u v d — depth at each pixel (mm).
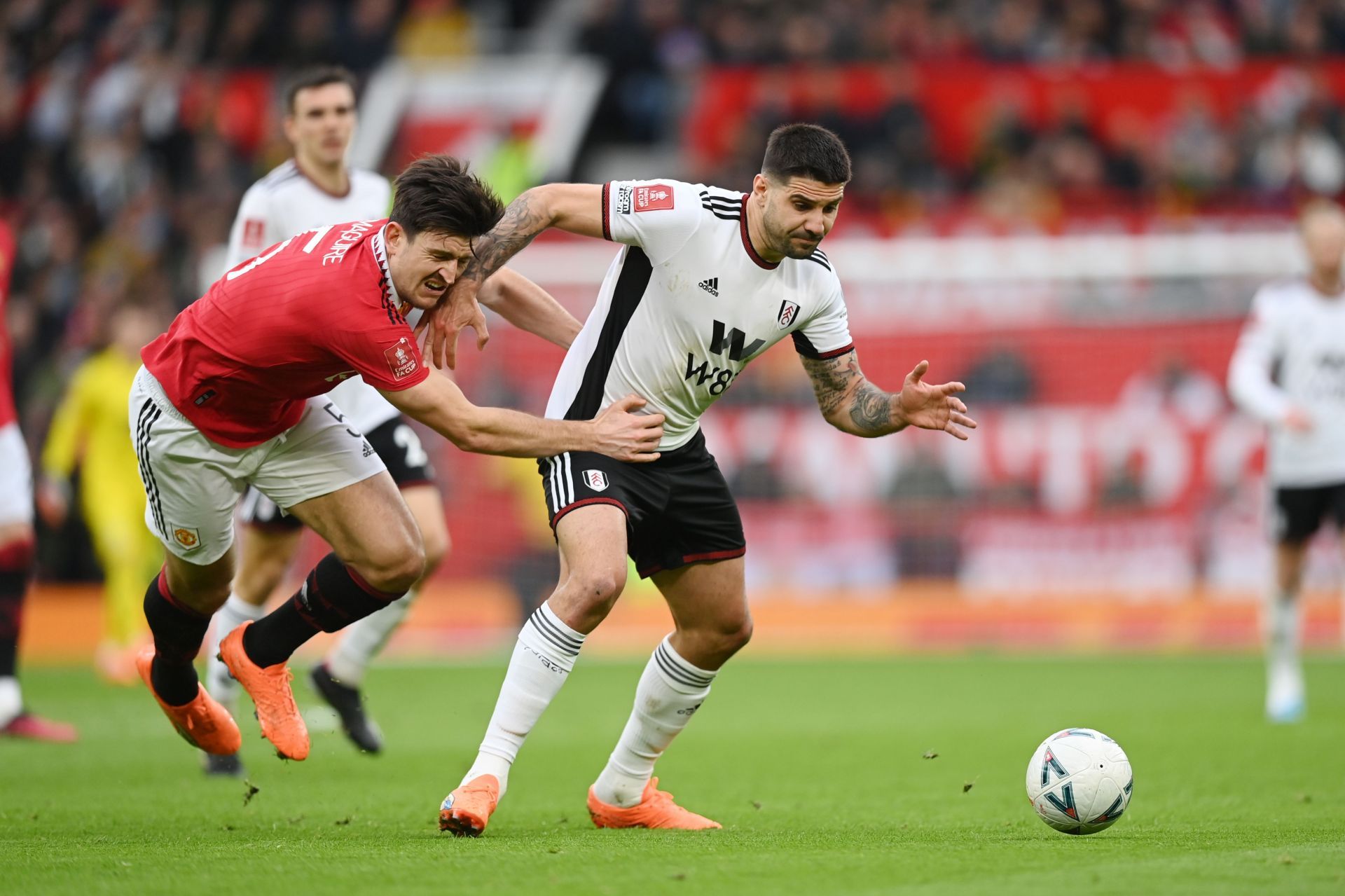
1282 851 14516
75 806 19641
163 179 67812
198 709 18391
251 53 71500
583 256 57188
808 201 16016
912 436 54062
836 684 41781
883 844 15352
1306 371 32469
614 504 16594
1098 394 54781
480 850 14883
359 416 24312
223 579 17766
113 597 40500
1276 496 32375
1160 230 58281
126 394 40094
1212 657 49562
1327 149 63188
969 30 69000
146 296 59500
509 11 79438
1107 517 53750
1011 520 54062
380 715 34188
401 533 17266
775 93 65750
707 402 17484
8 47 72312
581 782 23094
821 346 17781
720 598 17438
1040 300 55906
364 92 71312
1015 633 53531
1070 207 61969
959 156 65812
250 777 23234
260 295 15766
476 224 15523
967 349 56125
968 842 15500
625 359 17156
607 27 71938
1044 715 33219
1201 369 54500
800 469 54219
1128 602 53188
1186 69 64875
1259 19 68000
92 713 34125
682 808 18844
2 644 28312
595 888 12484
